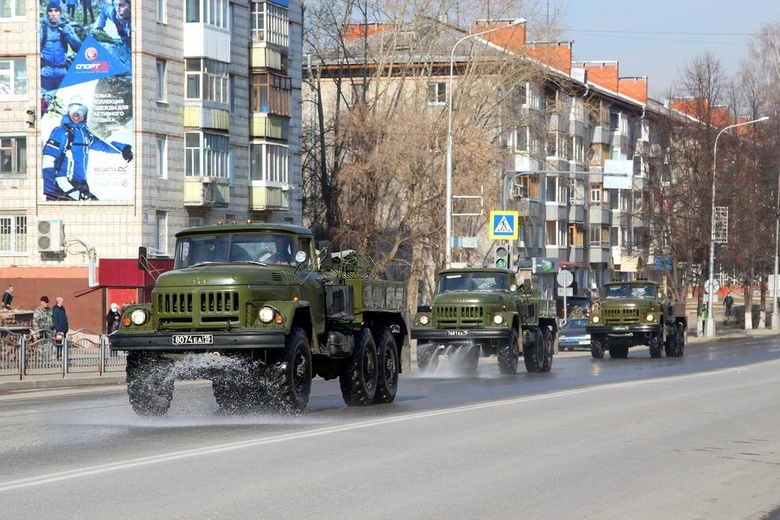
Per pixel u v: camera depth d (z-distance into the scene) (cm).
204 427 1795
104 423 1878
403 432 1733
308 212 7156
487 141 6544
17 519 1020
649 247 8512
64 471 1303
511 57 6644
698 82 8069
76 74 5500
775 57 9775
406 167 6184
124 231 5469
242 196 6241
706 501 1198
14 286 5559
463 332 3450
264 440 1597
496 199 6294
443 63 7162
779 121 9056
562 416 2027
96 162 5488
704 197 7912
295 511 1078
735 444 1673
